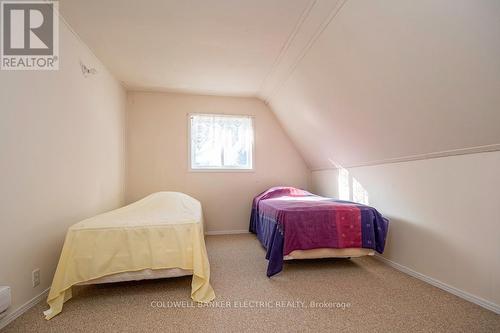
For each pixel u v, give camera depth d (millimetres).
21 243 1609
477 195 1727
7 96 1519
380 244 2373
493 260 1631
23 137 1632
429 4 1333
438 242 2006
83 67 2400
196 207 2705
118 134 3424
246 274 2270
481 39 1262
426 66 1589
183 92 3906
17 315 1562
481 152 1699
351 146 2943
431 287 1994
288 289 1962
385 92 2006
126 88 3699
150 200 2793
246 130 4207
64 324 1502
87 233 1780
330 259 2705
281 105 3744
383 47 1737
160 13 1981
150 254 1834
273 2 1849
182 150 3918
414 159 2240
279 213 2328
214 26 2152
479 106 1495
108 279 1804
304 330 1434
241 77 3293
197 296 1795
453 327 1449
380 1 1526
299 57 2541
